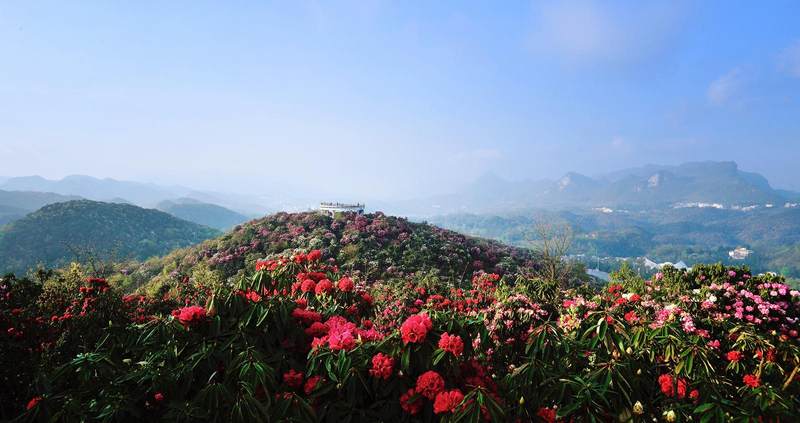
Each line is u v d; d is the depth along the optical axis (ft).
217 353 9.51
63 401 8.50
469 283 74.69
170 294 33.73
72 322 17.78
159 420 8.84
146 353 10.57
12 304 19.43
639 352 11.23
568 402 8.86
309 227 123.44
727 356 12.39
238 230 131.23
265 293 13.07
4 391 12.26
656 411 9.70
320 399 8.93
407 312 26.48
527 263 117.50
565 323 14.49
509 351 14.84
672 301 22.68
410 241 111.34
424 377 8.35
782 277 25.45
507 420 8.43
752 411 8.48
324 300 14.12
